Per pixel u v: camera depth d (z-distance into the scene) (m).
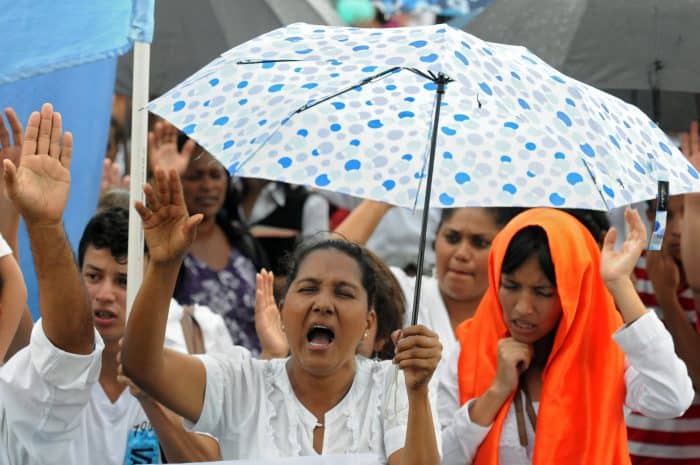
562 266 12.59
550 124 9.78
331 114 10.70
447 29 9.79
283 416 11.06
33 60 11.09
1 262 11.87
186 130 10.24
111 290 12.59
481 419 12.62
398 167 10.45
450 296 15.64
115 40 11.14
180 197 9.89
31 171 9.83
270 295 13.73
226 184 17.55
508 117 10.78
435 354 9.98
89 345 10.34
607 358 12.69
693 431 15.05
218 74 10.60
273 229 20.47
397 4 16.42
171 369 10.61
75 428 10.85
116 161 20.73
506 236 12.91
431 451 10.06
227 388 10.98
